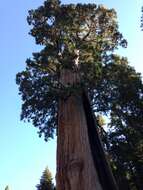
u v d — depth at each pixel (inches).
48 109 899.4
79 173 654.5
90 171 663.1
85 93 800.3
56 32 951.0
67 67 850.1
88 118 777.6
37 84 848.3
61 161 693.9
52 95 824.3
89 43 944.9
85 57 903.1
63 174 671.1
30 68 884.0
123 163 967.6
